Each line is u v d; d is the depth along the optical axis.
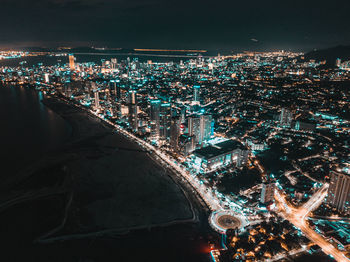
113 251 198.88
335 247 199.62
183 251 198.50
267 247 192.50
